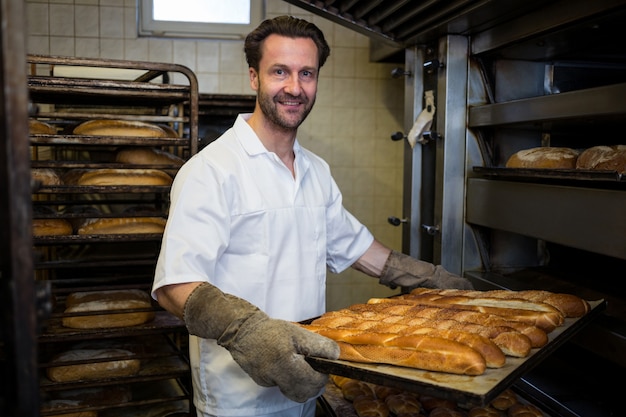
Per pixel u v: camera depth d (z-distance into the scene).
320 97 3.86
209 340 1.58
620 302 1.69
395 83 3.91
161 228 2.36
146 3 3.58
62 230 2.33
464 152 2.31
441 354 1.16
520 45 2.01
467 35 2.26
